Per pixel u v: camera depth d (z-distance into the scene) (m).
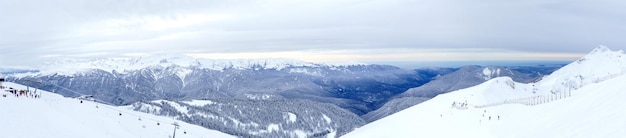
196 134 110.75
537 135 54.59
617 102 50.41
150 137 82.25
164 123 114.25
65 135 54.03
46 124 57.00
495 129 76.38
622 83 59.16
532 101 105.94
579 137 45.59
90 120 73.31
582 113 53.53
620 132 41.34
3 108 59.75
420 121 146.50
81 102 113.56
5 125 50.91
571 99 67.00
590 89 70.44
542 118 63.41
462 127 95.81
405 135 124.94
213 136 120.75
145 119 113.75
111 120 82.06
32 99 80.75
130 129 81.00
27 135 49.31
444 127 107.06
